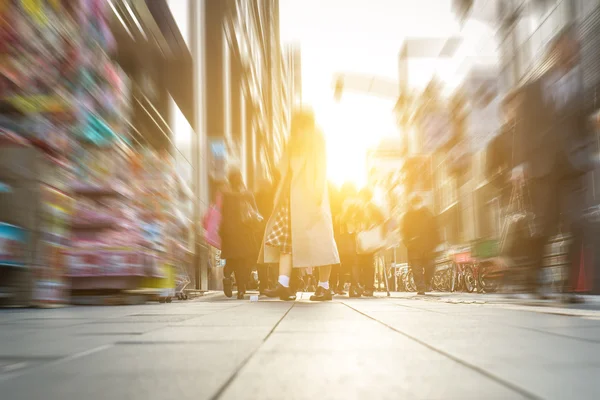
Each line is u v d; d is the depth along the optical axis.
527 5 8.04
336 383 1.32
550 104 5.47
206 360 1.70
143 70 10.09
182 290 8.29
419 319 3.46
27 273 5.11
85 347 2.07
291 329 2.76
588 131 5.44
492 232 10.75
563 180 5.52
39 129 5.27
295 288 8.09
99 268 6.11
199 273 12.11
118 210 6.25
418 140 17.47
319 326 2.94
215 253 14.66
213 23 16.09
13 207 5.07
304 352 1.89
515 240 5.81
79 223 6.14
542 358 1.74
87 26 6.00
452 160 14.11
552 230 5.59
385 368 1.55
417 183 15.47
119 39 8.98
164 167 7.68
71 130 5.67
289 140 7.04
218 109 15.83
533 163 5.50
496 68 9.38
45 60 5.23
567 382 1.33
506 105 5.99
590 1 6.33
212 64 15.88
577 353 1.86
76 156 5.96
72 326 3.05
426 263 10.83
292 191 6.96
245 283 8.99
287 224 7.10
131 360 1.72
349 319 3.48
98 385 1.31
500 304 5.67
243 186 9.00
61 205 5.49
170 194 7.74
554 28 7.11
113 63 6.93
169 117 11.36
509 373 1.46
